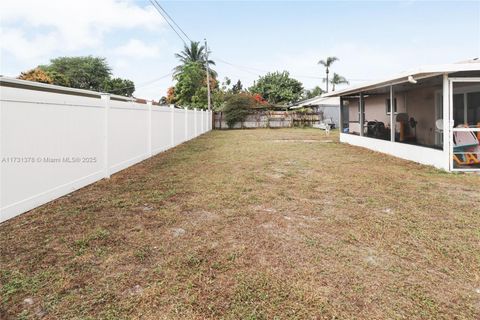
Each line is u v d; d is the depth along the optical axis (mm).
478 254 3193
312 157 9938
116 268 2920
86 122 5992
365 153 10969
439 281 2723
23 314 2262
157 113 10648
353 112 17719
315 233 3758
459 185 6090
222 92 32438
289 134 20359
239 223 4078
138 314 2281
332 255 3197
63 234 3670
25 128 4355
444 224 4016
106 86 46781
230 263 3025
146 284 2662
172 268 2926
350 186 6027
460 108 9195
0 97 3904
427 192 5578
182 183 6266
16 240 3494
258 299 2461
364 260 3096
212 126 27062
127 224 4016
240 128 27578
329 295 2514
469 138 8141
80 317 2238
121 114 7629
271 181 6445
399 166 8312
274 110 29828
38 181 4656
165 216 4320
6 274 2773
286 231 3820
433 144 10500
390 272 2871
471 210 4559
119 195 5367
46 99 4785
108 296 2486
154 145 10336
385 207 4734
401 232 3770
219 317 2252
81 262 3018
